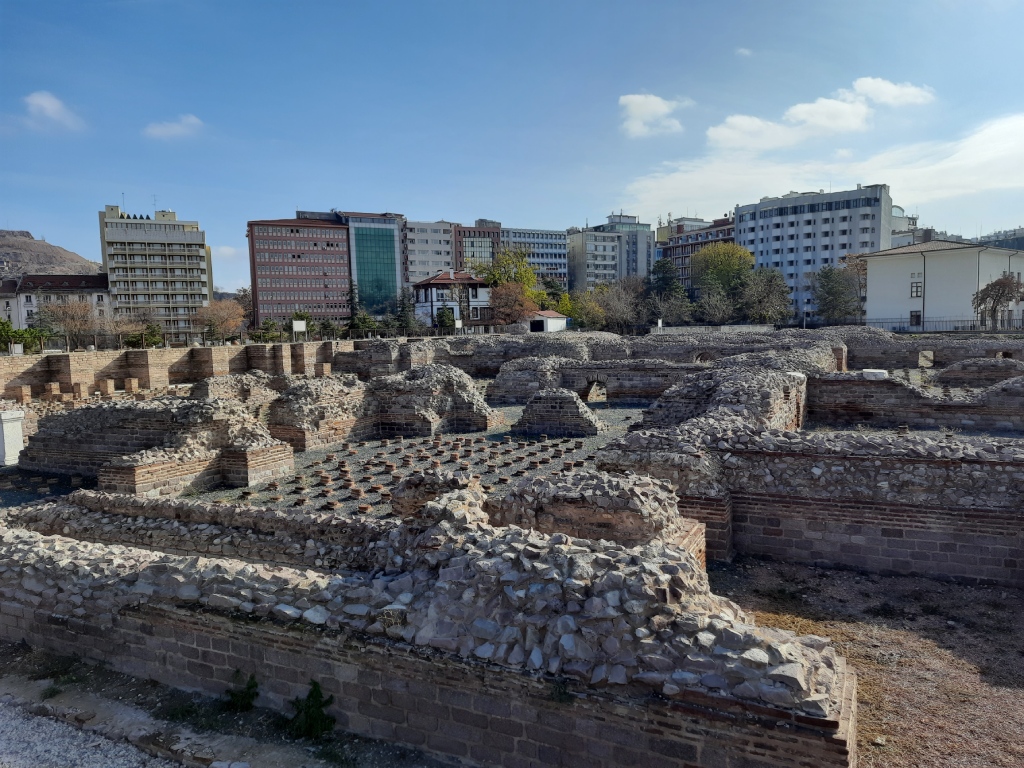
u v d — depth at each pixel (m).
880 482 10.14
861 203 108.81
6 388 28.72
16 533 8.84
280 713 6.36
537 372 28.86
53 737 6.22
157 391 30.78
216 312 86.25
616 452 11.59
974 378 28.27
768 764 4.64
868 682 7.02
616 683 5.07
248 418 16.81
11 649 7.84
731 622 5.42
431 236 133.62
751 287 82.88
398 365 40.53
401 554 7.45
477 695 5.52
